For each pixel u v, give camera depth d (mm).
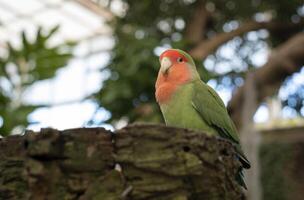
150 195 2725
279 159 10750
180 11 10242
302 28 10625
